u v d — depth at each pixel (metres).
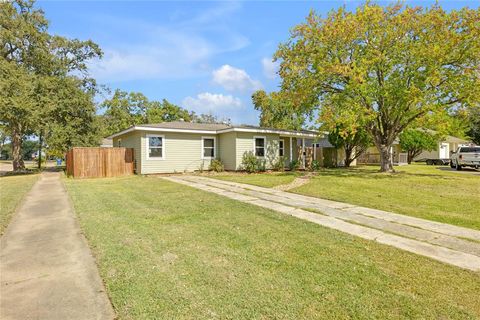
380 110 15.44
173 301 2.64
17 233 4.89
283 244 4.14
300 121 26.31
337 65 13.72
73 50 26.56
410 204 7.27
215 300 2.65
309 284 2.95
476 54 12.77
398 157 26.05
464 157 18.05
